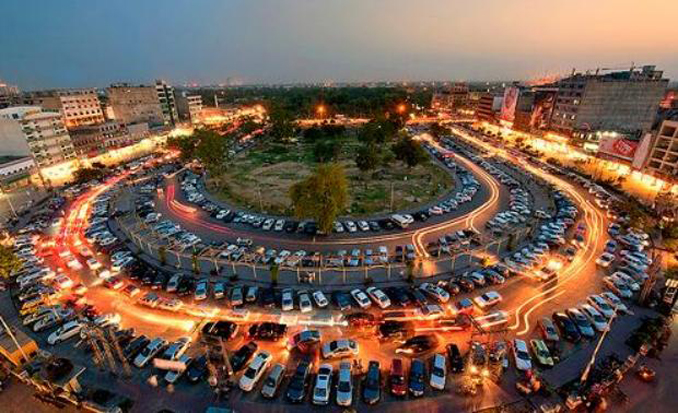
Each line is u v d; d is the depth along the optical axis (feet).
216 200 302.86
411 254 202.39
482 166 394.11
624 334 139.74
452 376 122.11
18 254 209.46
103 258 208.44
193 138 417.90
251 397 116.26
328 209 212.43
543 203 285.43
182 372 124.88
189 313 157.28
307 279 177.37
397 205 282.97
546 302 159.94
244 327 148.46
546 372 122.52
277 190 324.39
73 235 240.94
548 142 499.92
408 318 149.89
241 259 200.44
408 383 119.75
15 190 346.95
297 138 585.63
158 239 227.81
